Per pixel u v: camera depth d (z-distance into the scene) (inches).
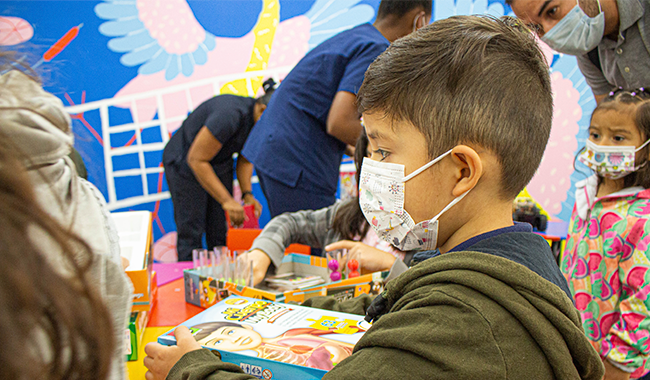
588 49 78.7
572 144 127.1
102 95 109.3
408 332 17.1
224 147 111.7
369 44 87.4
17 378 9.0
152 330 42.4
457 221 21.2
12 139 12.4
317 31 117.1
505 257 19.1
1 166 10.2
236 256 50.5
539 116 20.0
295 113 95.7
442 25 20.8
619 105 49.9
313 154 96.8
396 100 20.2
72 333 10.1
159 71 111.8
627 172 50.5
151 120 112.6
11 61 15.4
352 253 53.9
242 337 26.2
